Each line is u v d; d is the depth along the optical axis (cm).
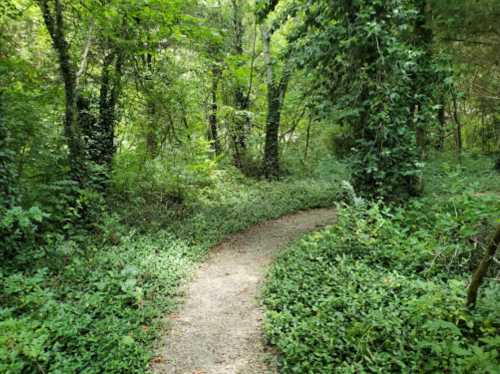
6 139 755
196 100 1503
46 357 405
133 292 582
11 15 963
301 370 401
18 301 540
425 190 1015
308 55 847
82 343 453
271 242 937
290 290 597
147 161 1230
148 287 636
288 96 1767
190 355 466
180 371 435
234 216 1124
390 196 848
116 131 1490
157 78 1276
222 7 1705
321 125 1800
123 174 1159
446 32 730
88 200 914
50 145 948
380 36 745
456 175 779
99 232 894
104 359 428
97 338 462
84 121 1184
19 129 852
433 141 1555
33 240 755
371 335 431
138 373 422
